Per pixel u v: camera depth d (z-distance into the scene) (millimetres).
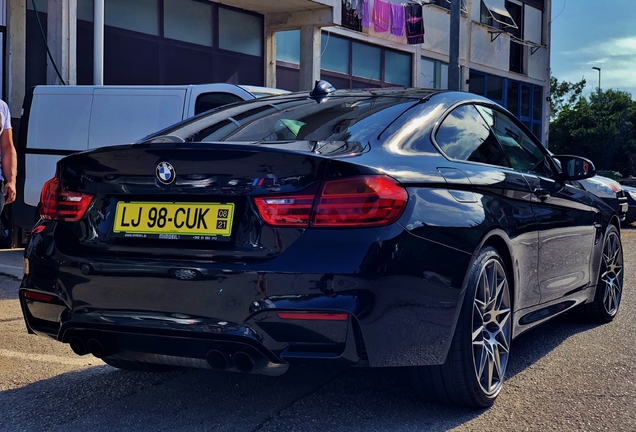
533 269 3840
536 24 26016
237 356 2756
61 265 3070
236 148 2807
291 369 3934
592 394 3541
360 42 17797
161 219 2943
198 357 2838
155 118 8172
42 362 4152
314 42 14312
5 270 7656
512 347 4516
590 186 9453
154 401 3439
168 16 13070
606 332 4949
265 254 2717
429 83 20484
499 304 3418
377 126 3287
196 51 13609
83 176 3148
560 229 4215
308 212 2693
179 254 2854
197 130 3621
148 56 12758
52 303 3115
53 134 8516
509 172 3752
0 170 4805
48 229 3219
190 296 2775
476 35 22438
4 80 10805
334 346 2674
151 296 2852
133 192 3004
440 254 2902
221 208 2832
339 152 2881
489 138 3867
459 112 3723
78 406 3373
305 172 2729
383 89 4031
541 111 26703
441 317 2924
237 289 2699
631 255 9609
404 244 2750
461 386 3123
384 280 2672
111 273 2930
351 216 2676
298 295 2637
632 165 36375
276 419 3172
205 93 8188
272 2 13695
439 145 3383
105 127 8328
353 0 16594
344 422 3125
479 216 3193
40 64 11227
